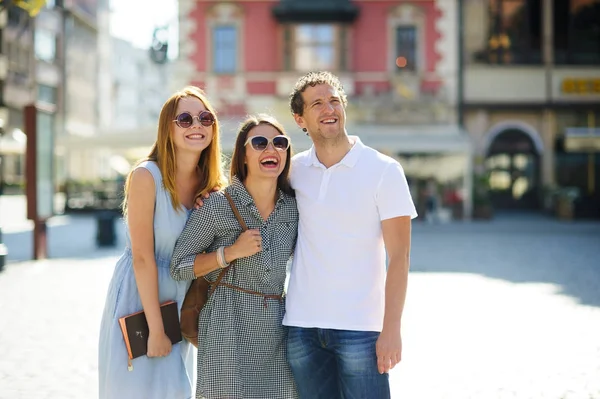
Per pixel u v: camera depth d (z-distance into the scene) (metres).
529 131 27.25
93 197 30.69
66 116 42.69
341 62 26.09
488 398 5.63
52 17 42.84
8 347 7.20
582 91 27.12
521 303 9.76
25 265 13.77
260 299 3.64
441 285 11.36
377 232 3.59
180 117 3.66
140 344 3.63
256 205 3.69
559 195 25.88
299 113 3.70
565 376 6.21
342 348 3.54
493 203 28.11
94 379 6.12
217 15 26.27
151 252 3.65
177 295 3.79
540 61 27.11
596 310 9.22
